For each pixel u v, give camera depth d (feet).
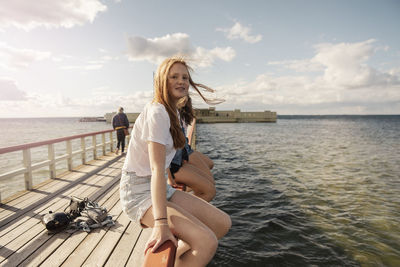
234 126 228.43
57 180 18.75
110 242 9.07
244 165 37.86
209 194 9.21
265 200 21.11
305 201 20.76
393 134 124.47
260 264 11.83
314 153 52.39
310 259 12.25
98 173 21.22
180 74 4.96
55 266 7.56
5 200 14.06
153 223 4.78
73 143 82.58
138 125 5.01
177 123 4.99
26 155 15.97
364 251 12.96
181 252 4.95
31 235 9.63
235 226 15.97
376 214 17.88
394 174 31.42
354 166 37.14
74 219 10.68
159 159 4.39
